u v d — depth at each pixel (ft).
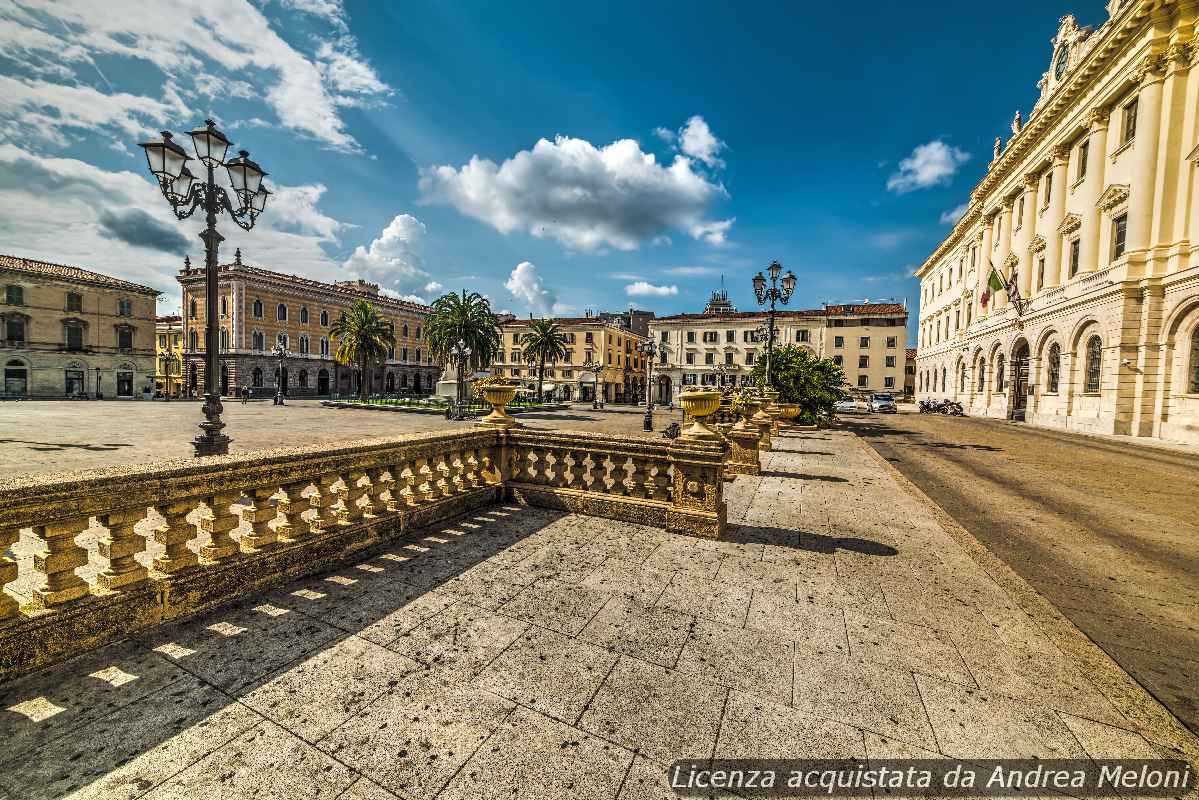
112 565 9.50
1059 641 10.45
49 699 7.71
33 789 6.00
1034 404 83.97
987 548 17.52
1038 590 13.94
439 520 18.02
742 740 7.27
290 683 8.34
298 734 7.16
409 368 232.53
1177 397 56.95
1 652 7.88
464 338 131.85
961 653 9.90
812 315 182.80
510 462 21.76
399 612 11.09
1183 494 27.58
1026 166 91.86
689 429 17.75
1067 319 74.08
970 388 117.91
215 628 10.12
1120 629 11.53
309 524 13.30
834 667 9.27
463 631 10.29
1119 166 66.74
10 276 139.03
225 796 6.03
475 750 6.95
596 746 7.09
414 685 8.38
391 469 16.40
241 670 8.67
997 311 102.63
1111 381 63.72
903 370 174.09
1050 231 82.84
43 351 144.77
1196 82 56.29
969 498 26.30
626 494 19.25
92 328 154.10
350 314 154.40
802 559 15.19
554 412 121.49
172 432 51.60
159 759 6.60
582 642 9.96
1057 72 86.17
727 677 8.86
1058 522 21.52
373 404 113.60
